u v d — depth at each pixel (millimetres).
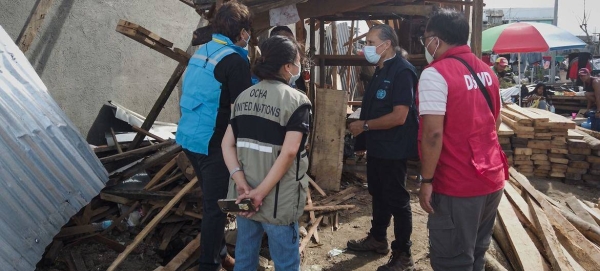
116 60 6348
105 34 6141
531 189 4715
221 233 3156
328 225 4684
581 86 16516
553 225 4094
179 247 4023
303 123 2410
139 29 4469
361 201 5332
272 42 2486
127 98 6598
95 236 3988
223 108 3045
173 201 3900
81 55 5816
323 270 3809
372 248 4055
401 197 3539
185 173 4469
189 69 3141
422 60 6480
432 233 2693
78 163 3551
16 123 3135
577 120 10422
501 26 10312
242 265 2695
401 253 3654
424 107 2469
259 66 2486
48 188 3127
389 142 3434
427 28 2656
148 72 6953
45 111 3590
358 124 3541
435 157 2486
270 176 2391
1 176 2795
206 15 4805
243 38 3145
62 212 3178
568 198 5219
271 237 2541
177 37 7574
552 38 9875
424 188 2568
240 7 3123
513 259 3734
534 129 6285
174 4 7402
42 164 3168
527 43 9688
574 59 17641
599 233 4301
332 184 5594
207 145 3020
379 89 3475
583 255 3773
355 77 14156
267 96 2455
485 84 2578
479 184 2535
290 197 2467
